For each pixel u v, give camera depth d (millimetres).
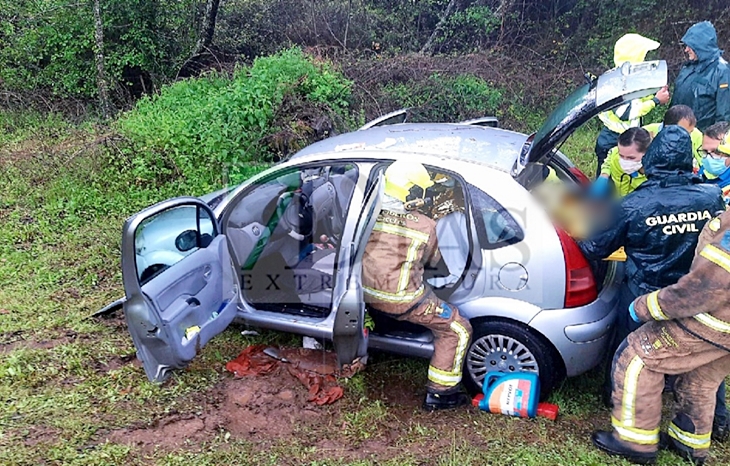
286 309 4000
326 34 12352
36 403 3619
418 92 9570
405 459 3262
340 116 8164
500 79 10398
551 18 12680
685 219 3117
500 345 3631
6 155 7879
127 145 7289
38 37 11062
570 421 3613
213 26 11641
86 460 3168
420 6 13383
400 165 3375
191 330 3535
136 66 11492
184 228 4000
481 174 3570
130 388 3799
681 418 3250
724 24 11336
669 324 3008
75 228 6129
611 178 4441
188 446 3340
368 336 3715
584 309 3441
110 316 4617
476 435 3461
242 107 7520
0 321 4492
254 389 3844
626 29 11805
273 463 3232
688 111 4309
